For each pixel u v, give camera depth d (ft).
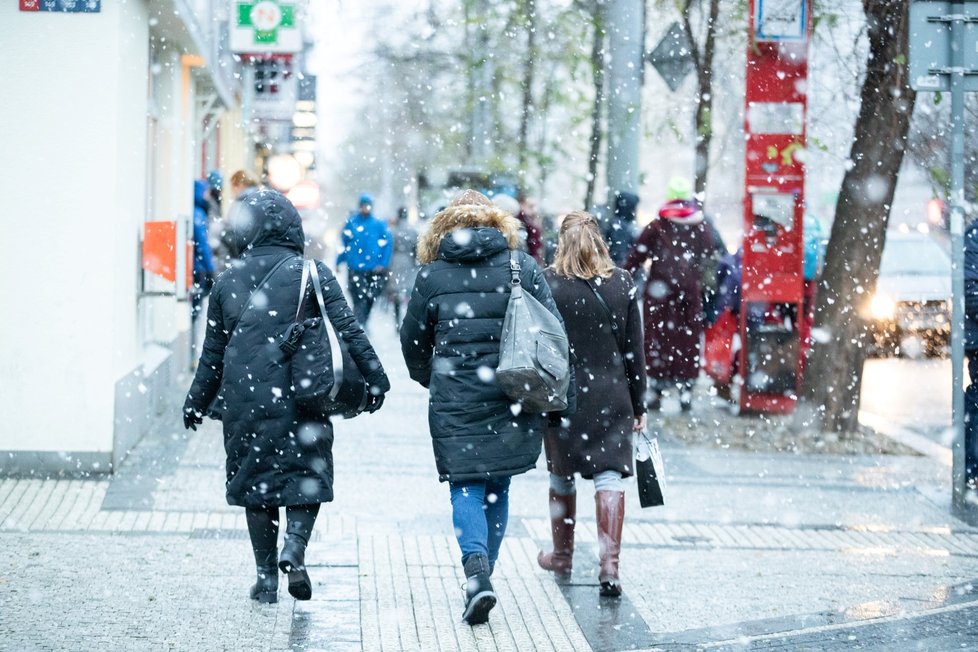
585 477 29.37
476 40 95.96
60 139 38.70
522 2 79.15
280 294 26.45
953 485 37.73
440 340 26.71
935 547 33.65
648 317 54.49
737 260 60.29
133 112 42.91
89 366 38.78
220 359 26.94
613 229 61.31
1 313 38.60
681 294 53.93
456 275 26.84
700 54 68.54
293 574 25.61
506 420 26.37
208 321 26.89
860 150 50.37
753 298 54.39
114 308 39.09
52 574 28.45
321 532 33.32
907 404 60.49
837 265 50.83
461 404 26.30
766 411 54.54
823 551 32.99
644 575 30.42
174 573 28.89
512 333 26.08
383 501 37.27
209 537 32.12
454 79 112.16
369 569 29.91
